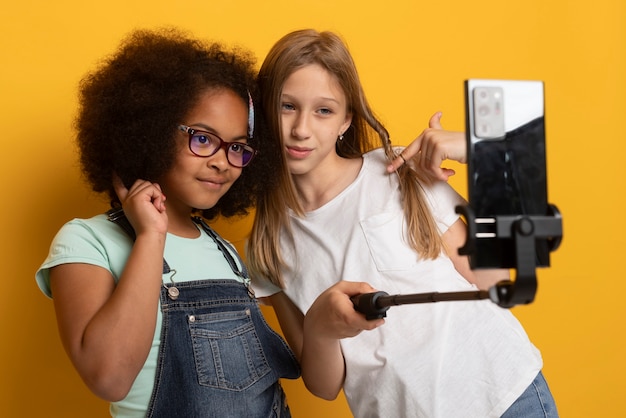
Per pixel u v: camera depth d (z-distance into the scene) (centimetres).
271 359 135
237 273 140
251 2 181
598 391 214
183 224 138
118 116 131
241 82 137
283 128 146
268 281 155
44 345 159
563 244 212
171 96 129
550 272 211
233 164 132
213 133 129
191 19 175
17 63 159
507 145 84
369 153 158
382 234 146
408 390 138
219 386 124
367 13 194
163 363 121
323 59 145
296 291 150
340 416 188
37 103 160
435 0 201
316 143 146
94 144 134
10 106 158
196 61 136
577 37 215
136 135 129
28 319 158
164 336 122
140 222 120
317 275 148
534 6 211
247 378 128
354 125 160
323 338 133
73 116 163
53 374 159
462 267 154
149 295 114
